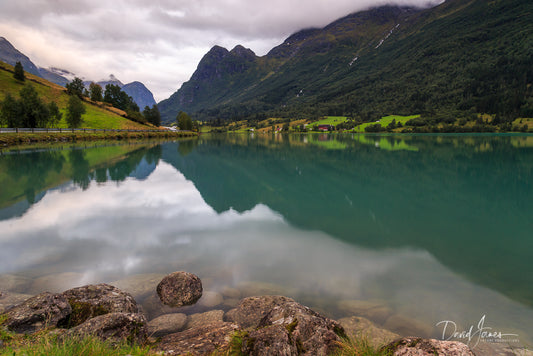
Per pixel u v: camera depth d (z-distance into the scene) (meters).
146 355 3.78
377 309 6.22
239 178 24.91
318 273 8.00
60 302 5.03
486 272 8.18
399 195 18.50
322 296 6.78
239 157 43.09
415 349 4.00
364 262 8.80
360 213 14.46
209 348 4.23
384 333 5.16
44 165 29.36
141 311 5.96
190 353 4.08
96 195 17.81
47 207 14.98
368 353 4.04
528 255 9.38
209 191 19.52
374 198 17.72
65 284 7.05
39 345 3.62
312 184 22.27
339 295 6.84
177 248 9.74
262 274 7.88
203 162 36.38
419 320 5.84
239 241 10.48
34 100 72.44
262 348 3.92
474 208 15.48
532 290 7.11
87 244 10.02
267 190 19.95
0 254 9.09
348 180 24.02
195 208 15.19
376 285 7.36
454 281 7.59
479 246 10.21
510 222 13.02
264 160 39.12
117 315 4.55
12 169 26.80
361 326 5.41
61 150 45.03
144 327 4.67
